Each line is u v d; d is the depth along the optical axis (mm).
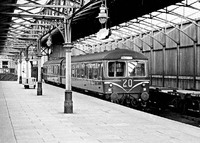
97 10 16812
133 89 21281
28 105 17922
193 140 8836
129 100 21266
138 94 21469
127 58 21203
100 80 21500
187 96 19359
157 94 23516
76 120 12562
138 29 34281
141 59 21500
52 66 41188
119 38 40188
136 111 15195
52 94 26281
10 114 14219
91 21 24812
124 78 21078
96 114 14289
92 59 23469
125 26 33406
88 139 9031
